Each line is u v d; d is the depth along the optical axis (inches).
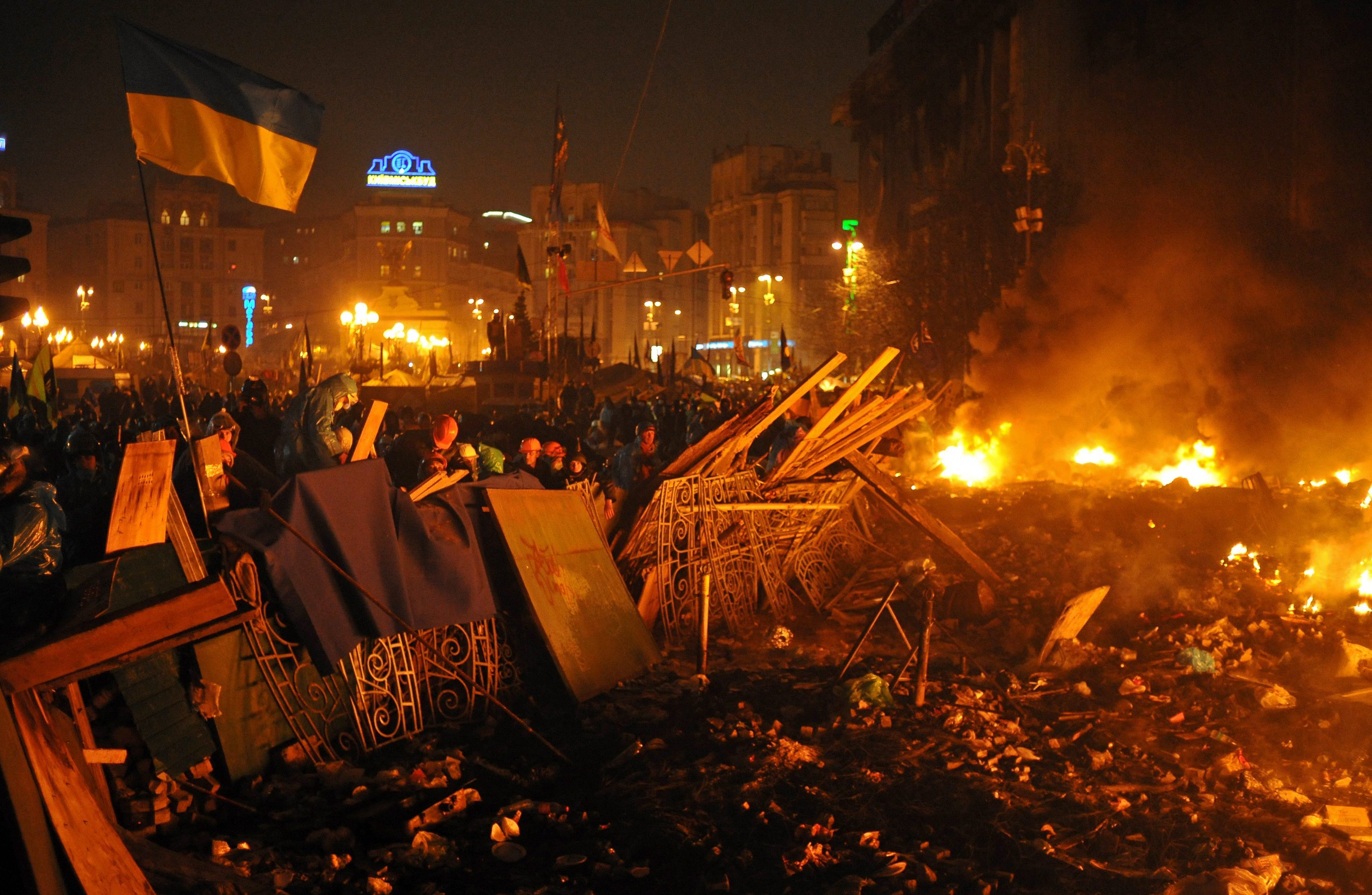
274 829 193.5
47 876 121.3
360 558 237.9
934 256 1525.6
